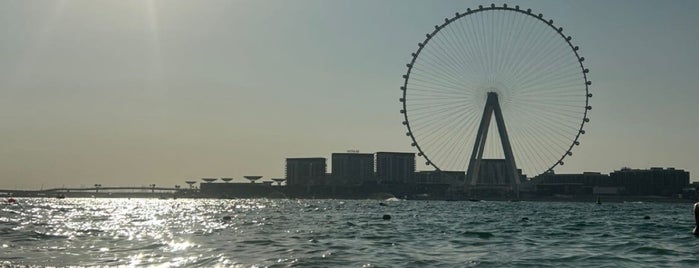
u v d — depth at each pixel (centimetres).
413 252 5012
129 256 4697
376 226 8681
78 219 10981
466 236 6762
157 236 6619
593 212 17438
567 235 6975
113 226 8612
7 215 12350
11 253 4897
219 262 4350
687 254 4928
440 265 4253
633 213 16688
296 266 4156
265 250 5119
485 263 4366
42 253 4894
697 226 6738
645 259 4622
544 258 4650
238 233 7094
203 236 6619
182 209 18912
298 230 7700
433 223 9669
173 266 4162
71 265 4200
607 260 4559
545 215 14262
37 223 9356
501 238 6512
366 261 4406
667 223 9931
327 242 5881
